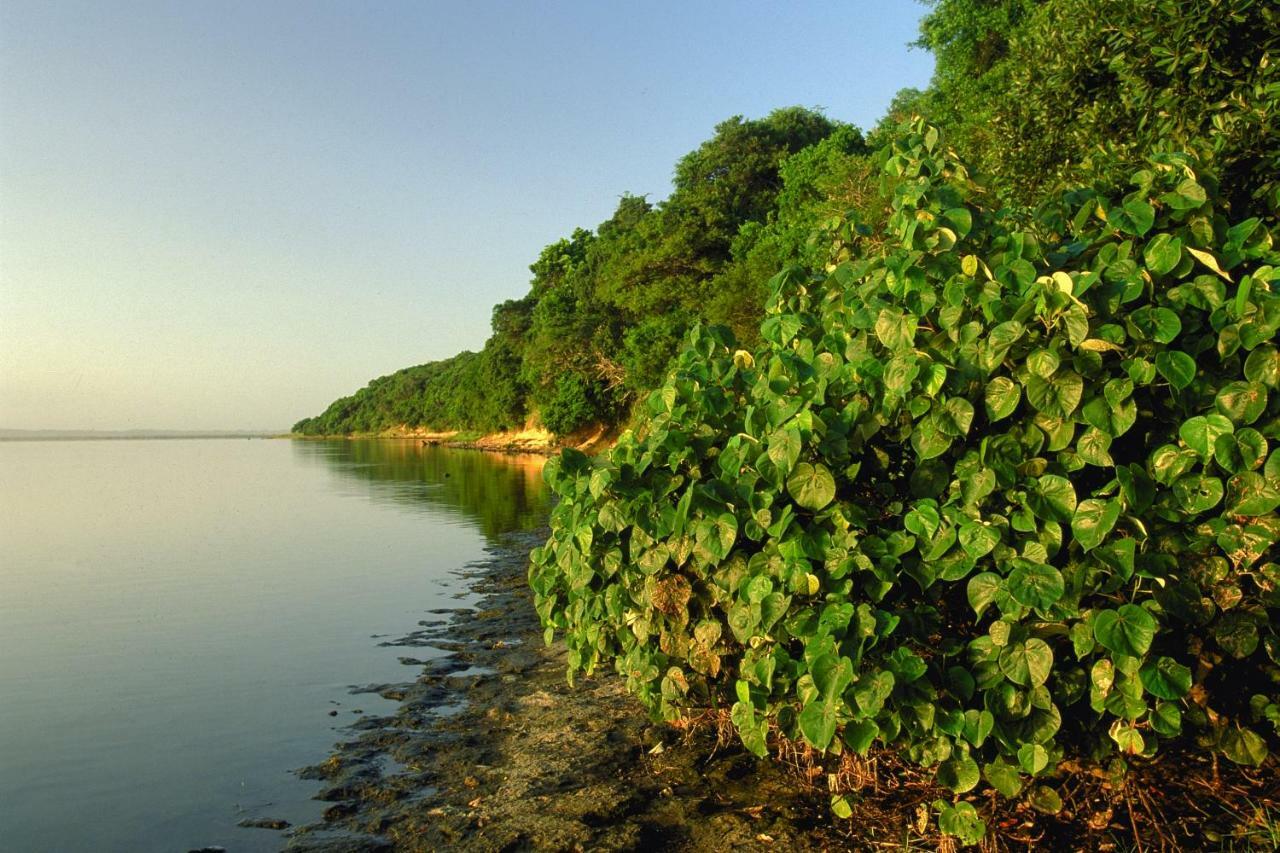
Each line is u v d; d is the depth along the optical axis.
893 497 3.91
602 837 3.94
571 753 5.06
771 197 37.84
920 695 3.36
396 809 4.52
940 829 3.47
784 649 3.84
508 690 6.67
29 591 11.35
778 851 3.68
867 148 30.34
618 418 47.38
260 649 8.21
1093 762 3.76
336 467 48.72
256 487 32.31
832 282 4.60
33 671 7.49
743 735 3.95
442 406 111.25
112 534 17.67
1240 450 3.02
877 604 3.61
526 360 53.09
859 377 3.74
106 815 4.61
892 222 4.01
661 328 34.53
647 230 37.19
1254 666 3.50
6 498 27.44
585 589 4.91
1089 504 3.21
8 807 4.74
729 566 3.98
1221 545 3.14
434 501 24.73
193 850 4.18
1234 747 3.35
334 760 5.30
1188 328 3.41
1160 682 3.11
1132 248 3.68
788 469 3.53
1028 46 7.86
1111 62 6.38
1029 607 3.15
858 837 3.73
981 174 4.28
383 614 9.77
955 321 3.58
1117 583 3.14
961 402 3.42
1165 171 3.65
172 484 34.69
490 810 4.37
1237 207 5.32
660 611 4.31
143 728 5.99
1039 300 3.29
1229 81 5.78
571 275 57.19
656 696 4.55
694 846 3.84
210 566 13.34
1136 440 3.58
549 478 5.01
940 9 23.45
